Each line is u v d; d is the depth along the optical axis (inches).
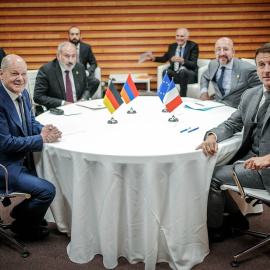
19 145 92.1
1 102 93.8
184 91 233.9
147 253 87.9
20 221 102.8
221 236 101.3
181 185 85.3
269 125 88.2
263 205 125.5
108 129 105.3
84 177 87.0
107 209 87.2
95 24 269.6
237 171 91.6
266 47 86.7
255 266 91.3
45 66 155.9
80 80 164.2
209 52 275.4
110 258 90.2
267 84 88.2
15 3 262.2
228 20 268.4
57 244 102.0
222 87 160.9
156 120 115.1
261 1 262.8
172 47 249.0
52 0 263.0
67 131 103.5
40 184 94.8
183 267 89.8
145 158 82.3
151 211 85.4
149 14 268.4
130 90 123.0
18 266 92.4
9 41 269.1
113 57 275.3
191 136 97.4
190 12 267.1
